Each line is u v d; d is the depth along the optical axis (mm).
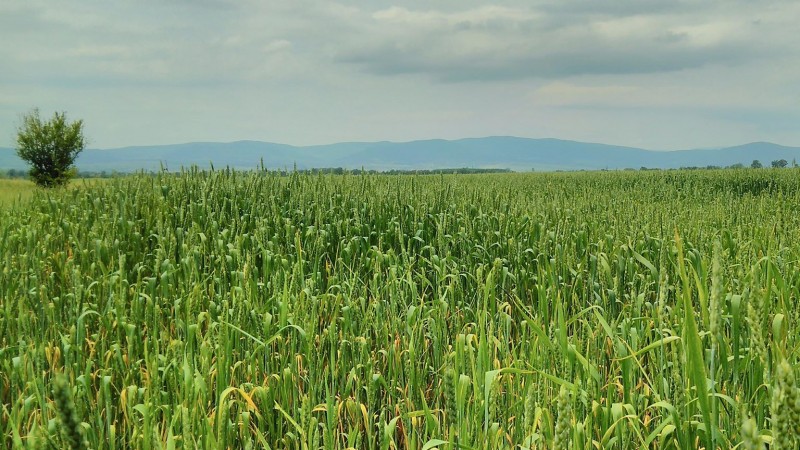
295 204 13352
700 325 5656
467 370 5000
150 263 10016
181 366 4922
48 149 47812
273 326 6102
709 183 30859
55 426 3971
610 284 7770
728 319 5539
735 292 6039
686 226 11180
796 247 8695
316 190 13195
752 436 1913
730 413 3977
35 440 3010
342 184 14547
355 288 8320
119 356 5496
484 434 3686
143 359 5844
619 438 3943
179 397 4527
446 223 12031
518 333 6758
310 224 12156
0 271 7516
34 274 7598
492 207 13195
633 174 38594
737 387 4309
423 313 7270
